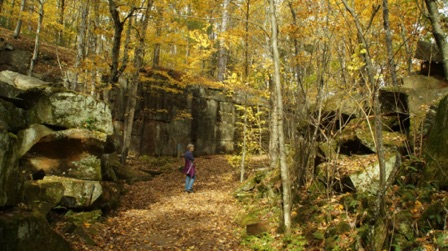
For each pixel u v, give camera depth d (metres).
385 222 3.96
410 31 6.58
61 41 20.41
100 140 7.27
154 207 8.63
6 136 3.72
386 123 7.07
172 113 18.88
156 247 5.64
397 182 5.09
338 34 6.12
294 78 7.54
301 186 7.12
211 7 10.80
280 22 8.65
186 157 11.12
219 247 5.67
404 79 7.51
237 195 9.71
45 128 6.95
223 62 18.91
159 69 19.03
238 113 21.72
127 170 12.36
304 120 6.93
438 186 4.39
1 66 14.81
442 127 4.81
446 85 7.02
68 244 4.52
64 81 14.78
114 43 12.12
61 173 6.84
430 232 3.65
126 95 17.12
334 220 5.19
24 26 20.98
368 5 6.13
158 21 13.05
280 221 6.13
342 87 6.00
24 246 3.66
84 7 12.79
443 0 6.08
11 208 3.96
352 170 6.16
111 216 7.25
